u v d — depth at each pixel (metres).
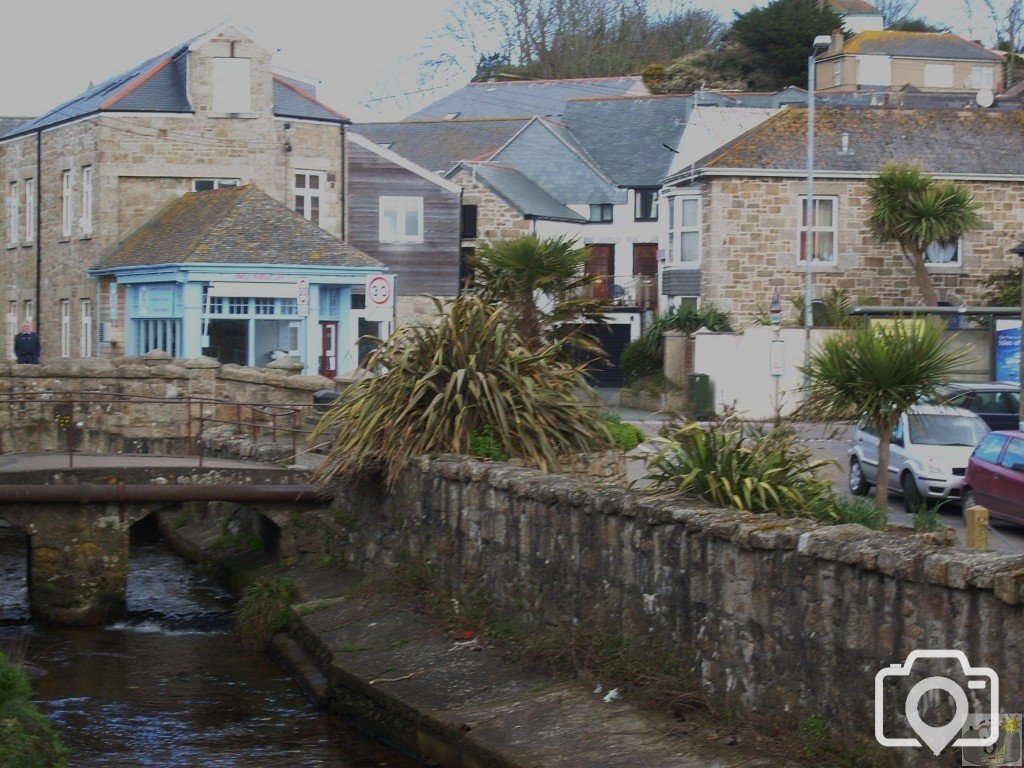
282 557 16.89
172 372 23.75
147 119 36.88
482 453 14.61
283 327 32.41
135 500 16.27
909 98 58.44
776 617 8.84
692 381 36.34
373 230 45.09
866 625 8.05
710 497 11.16
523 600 12.16
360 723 11.95
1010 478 18.08
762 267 40.03
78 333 38.34
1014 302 38.09
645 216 53.66
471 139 58.50
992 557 7.34
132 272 33.47
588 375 17.20
